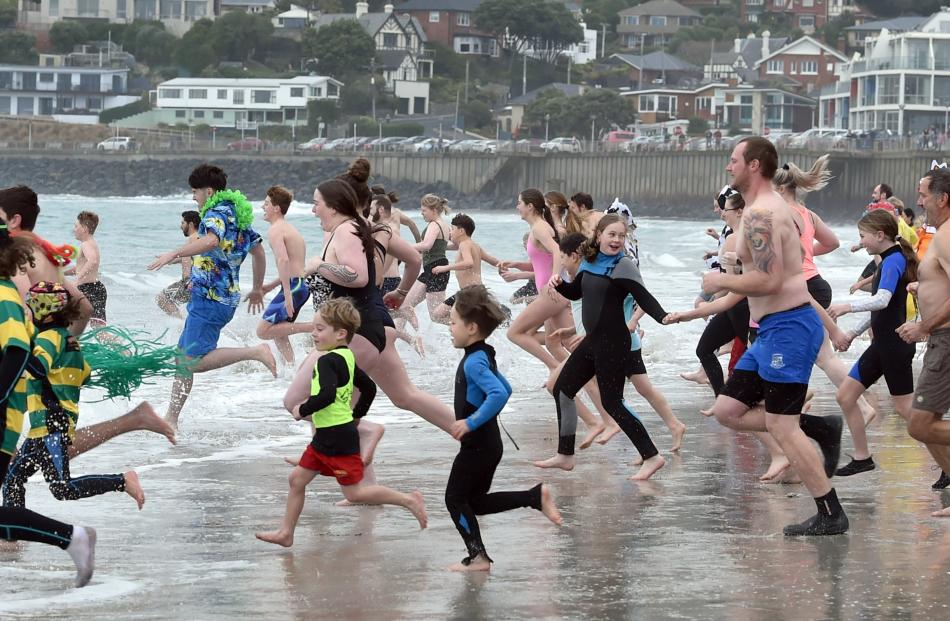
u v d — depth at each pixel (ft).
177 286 97.76
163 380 82.17
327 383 41.83
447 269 92.53
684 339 112.27
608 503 49.26
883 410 73.61
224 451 60.13
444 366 92.58
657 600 35.81
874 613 34.55
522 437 64.80
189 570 39.17
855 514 47.06
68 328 44.86
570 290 54.70
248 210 65.62
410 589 37.09
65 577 38.29
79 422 67.72
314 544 42.70
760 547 42.09
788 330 43.83
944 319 44.75
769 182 44.60
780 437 44.09
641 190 650.43
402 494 44.01
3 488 41.16
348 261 49.88
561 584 37.58
